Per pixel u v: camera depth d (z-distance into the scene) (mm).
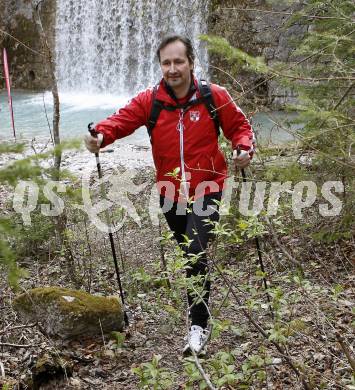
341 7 3814
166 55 3607
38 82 19453
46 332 4039
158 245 5730
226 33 8203
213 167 3646
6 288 4664
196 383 3332
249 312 3520
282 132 5039
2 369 3342
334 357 3193
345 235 4477
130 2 17203
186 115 3664
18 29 19719
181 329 4078
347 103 3629
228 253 4910
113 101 17016
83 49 18734
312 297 3609
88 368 3697
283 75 2729
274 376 3189
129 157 9898
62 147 1637
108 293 4887
